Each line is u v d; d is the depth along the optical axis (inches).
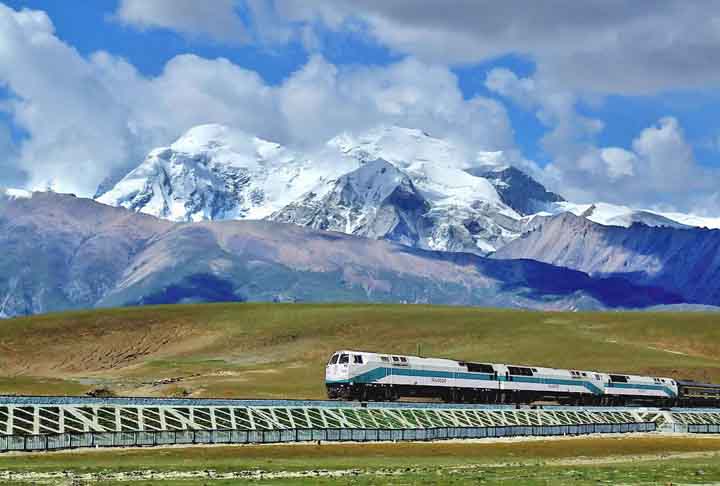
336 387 6599.4
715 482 4018.2
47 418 4852.4
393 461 4815.5
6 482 3629.4
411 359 6968.5
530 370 7746.1
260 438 5172.2
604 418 7062.0
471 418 6289.4
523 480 3998.5
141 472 4020.7
